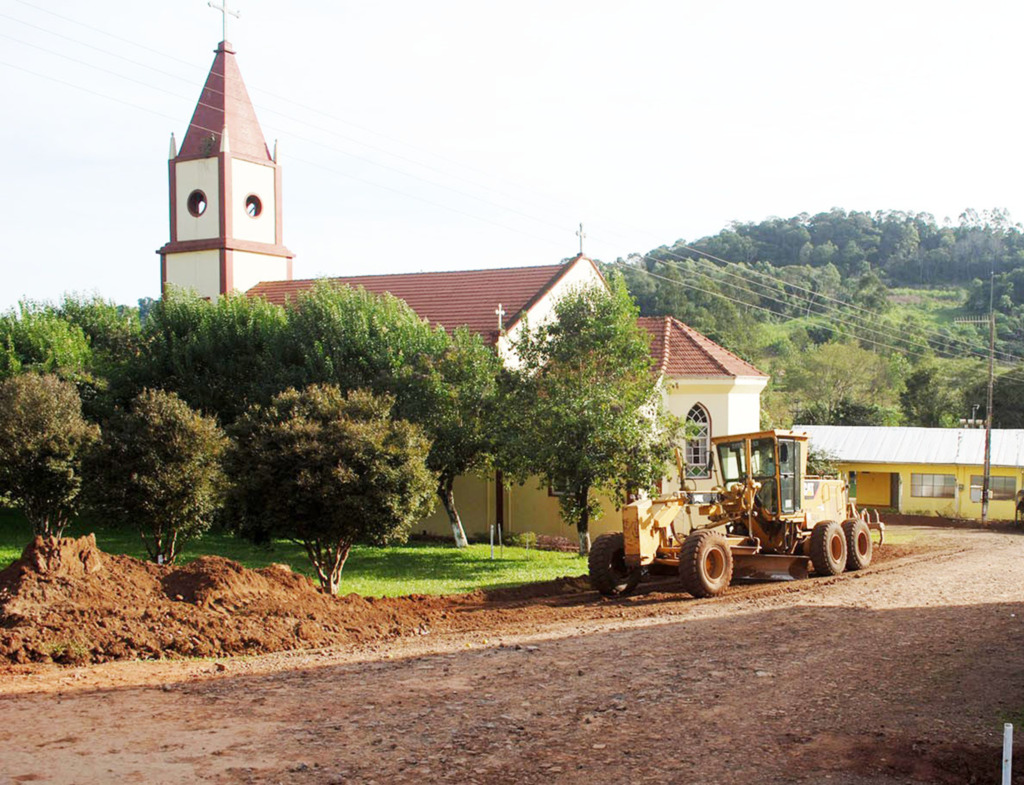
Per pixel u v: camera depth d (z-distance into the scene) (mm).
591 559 18203
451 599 17688
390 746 8297
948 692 9945
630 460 23125
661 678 10680
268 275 40219
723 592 17953
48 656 11602
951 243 148750
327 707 9570
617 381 24000
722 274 112375
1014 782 7371
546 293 33812
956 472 45406
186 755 8047
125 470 18875
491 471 27797
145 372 30078
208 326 30844
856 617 14484
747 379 32594
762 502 20078
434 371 26391
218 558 15312
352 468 17062
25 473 21484
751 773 7570
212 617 13344
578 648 12539
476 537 31375
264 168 40031
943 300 125375
